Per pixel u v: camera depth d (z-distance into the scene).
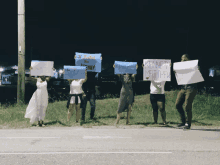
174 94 11.83
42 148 4.90
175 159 4.22
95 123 7.88
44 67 7.46
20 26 11.38
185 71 6.71
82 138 5.84
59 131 6.72
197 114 9.47
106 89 13.34
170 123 8.02
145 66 7.55
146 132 6.62
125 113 9.66
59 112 9.45
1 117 8.42
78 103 7.85
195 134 6.38
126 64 7.62
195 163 4.02
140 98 11.88
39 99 7.35
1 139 5.69
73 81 7.88
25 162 4.04
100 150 4.76
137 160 4.16
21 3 11.45
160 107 7.55
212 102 10.58
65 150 4.75
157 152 4.64
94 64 8.09
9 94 14.69
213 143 5.38
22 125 7.52
